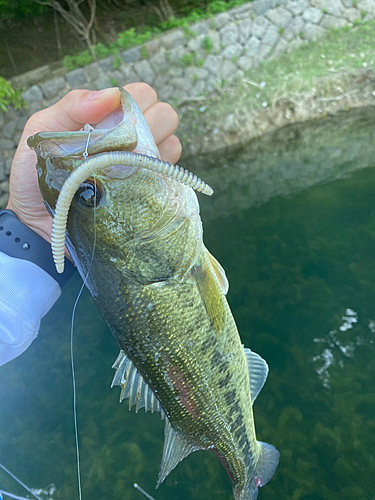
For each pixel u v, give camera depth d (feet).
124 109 0.82
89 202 0.77
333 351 1.95
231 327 0.92
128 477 1.73
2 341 0.89
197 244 0.85
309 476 1.62
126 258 0.79
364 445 1.64
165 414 0.91
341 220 2.64
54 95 4.16
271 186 3.27
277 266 2.43
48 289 0.95
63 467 1.78
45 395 2.00
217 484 1.65
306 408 1.80
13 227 0.95
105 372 2.05
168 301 0.82
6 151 4.05
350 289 2.19
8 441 1.86
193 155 4.10
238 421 0.98
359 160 3.26
